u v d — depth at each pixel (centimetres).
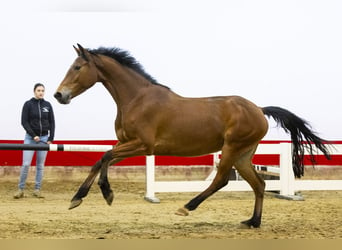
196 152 702
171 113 681
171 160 1380
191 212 907
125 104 688
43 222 770
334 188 1145
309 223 781
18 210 903
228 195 1228
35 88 1083
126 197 1151
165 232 693
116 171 1368
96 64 690
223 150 703
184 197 1187
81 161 1352
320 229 727
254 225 727
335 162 1404
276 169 1167
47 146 888
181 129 680
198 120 687
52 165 1334
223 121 702
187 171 1392
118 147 668
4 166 1313
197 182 1105
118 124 701
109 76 695
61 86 676
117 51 711
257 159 1416
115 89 696
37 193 1120
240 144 704
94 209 935
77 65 681
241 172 737
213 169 1322
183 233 685
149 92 689
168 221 798
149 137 671
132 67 706
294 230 716
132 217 838
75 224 755
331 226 754
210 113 698
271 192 1212
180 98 705
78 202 649
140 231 699
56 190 1238
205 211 923
